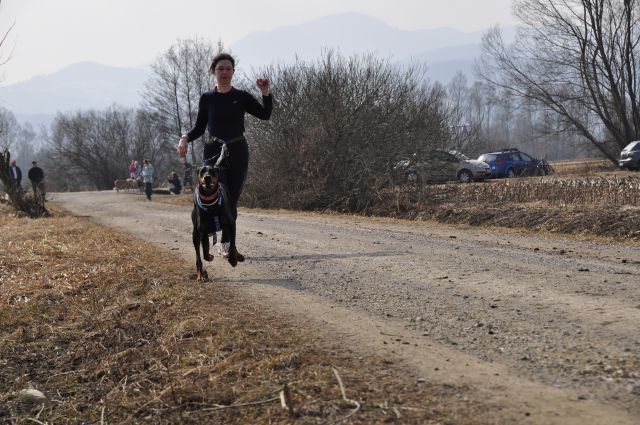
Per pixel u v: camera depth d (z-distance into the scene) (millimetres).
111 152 71125
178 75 52375
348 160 19000
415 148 19172
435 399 3518
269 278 7133
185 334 4965
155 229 12844
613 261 7477
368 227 12391
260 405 3648
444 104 21797
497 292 5902
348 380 3830
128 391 4184
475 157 29344
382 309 5527
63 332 5379
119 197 30703
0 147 17125
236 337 4730
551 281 6277
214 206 6742
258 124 20703
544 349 4223
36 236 10875
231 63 7242
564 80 35719
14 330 5488
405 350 4379
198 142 52062
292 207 19625
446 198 16781
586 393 3482
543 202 14164
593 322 4734
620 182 14500
